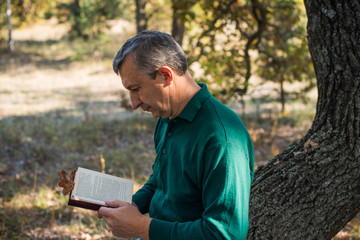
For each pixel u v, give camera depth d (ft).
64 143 23.77
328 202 5.85
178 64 4.47
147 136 25.80
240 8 15.75
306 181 5.96
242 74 16.72
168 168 4.83
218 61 15.88
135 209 4.72
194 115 4.55
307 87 25.27
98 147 23.50
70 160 20.66
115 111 33.76
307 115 29.45
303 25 19.17
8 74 53.72
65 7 67.15
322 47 6.11
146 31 4.54
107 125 28.22
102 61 61.72
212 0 15.26
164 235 4.44
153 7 35.35
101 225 12.98
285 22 17.75
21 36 84.48
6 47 72.38
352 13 5.75
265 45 18.76
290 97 33.30
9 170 19.11
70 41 74.08
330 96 6.03
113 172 18.83
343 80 5.86
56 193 15.90
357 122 5.71
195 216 4.71
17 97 40.09
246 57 16.49
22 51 70.38
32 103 37.47
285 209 5.96
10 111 33.35
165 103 4.55
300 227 5.93
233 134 4.41
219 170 4.25
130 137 25.50
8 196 15.64
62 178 5.07
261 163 19.52
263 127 26.71
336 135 5.88
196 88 4.78
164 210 4.98
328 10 5.95
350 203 5.83
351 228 11.50
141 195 5.90
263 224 6.00
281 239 5.98
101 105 36.68
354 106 5.75
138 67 4.33
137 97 4.58
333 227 5.95
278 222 5.98
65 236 12.38
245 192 4.35
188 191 4.62
